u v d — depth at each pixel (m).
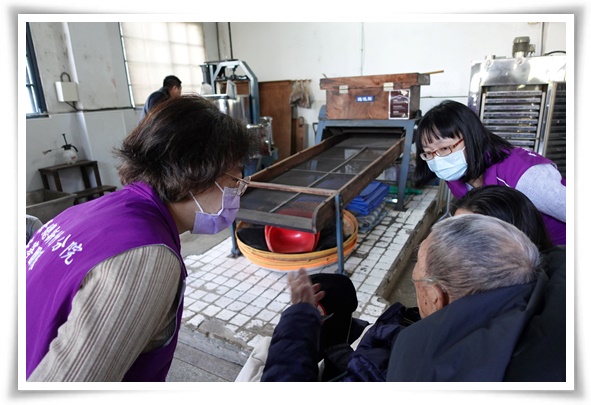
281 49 6.06
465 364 0.54
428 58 5.07
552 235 1.21
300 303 0.90
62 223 0.74
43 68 4.12
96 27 4.51
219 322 1.81
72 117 4.45
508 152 1.28
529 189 1.19
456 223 0.68
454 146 1.30
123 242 0.61
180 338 1.83
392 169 3.72
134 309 0.59
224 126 0.75
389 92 3.00
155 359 0.72
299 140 6.21
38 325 0.63
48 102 4.22
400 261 2.43
